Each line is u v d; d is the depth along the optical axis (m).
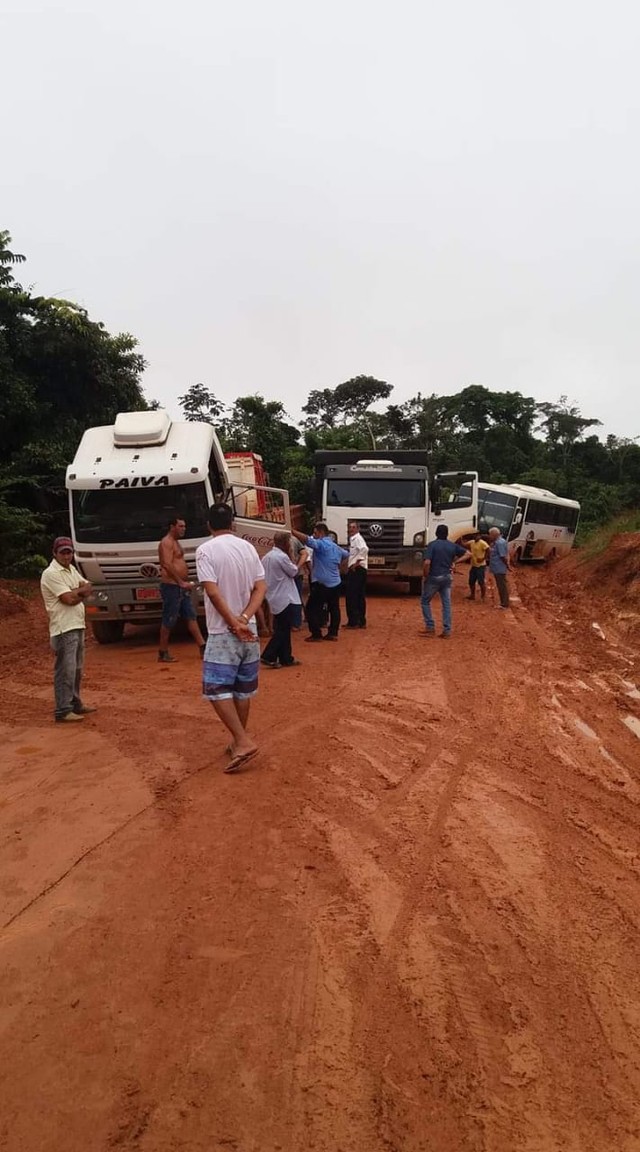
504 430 59.38
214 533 6.50
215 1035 3.42
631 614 16.02
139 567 12.84
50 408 23.11
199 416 35.50
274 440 35.34
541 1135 2.92
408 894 4.64
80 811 5.87
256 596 6.52
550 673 10.84
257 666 6.73
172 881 4.79
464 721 8.30
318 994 3.69
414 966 3.91
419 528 18.69
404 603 18.56
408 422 60.31
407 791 6.29
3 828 5.59
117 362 24.62
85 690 9.87
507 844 5.35
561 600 20.17
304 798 6.10
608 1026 3.50
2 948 4.08
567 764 7.06
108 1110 3.02
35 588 19.61
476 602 19.06
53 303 22.89
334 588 13.09
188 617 11.98
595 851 5.29
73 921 4.33
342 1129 2.92
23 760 7.09
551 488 53.72
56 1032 3.44
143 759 7.04
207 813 5.80
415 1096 3.08
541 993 3.72
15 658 12.34
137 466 12.79
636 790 6.46
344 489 18.83
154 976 3.83
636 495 54.97
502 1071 3.22
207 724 8.20
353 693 9.43
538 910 4.49
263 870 4.93
